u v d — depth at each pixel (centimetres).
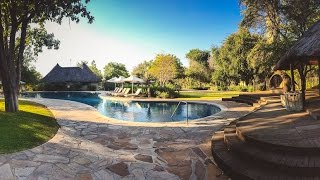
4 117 1064
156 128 1114
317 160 550
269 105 1284
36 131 927
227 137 798
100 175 654
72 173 649
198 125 1171
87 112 1540
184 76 5725
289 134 683
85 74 5072
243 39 3928
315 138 632
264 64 2641
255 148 656
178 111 2050
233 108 1761
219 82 4738
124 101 2753
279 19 2608
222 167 676
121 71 6975
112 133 1023
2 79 1219
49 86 4544
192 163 734
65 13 1269
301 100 1022
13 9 1203
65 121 1232
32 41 1792
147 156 780
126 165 714
